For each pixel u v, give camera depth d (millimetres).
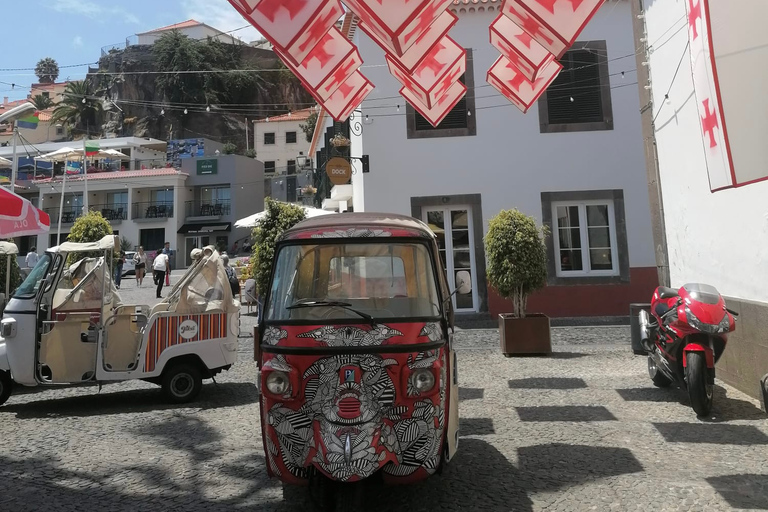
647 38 8844
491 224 9836
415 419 3484
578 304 13445
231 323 7359
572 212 13703
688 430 5258
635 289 13383
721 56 3594
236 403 6984
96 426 6051
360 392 3424
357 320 3641
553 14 3988
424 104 6094
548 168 13609
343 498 3457
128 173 44812
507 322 9391
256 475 4484
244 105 72500
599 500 3785
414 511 3707
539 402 6469
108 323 6906
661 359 6402
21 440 5562
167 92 68625
